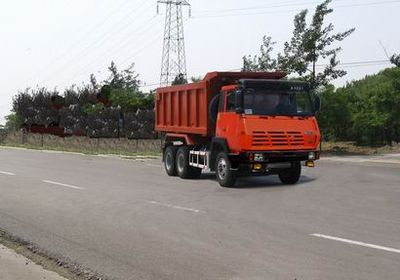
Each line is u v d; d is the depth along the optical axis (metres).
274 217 10.82
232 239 8.95
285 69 31.33
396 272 6.79
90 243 8.98
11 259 7.95
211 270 7.16
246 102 15.38
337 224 9.92
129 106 42.25
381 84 38.12
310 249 8.08
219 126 16.39
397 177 18.11
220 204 12.75
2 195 15.11
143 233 9.66
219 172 16.33
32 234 9.79
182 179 18.92
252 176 17.73
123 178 19.45
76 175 20.81
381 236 8.83
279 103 15.70
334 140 39.19
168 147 20.38
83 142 44.59
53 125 52.06
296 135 15.55
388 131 36.69
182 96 19.14
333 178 17.95
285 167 15.65
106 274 7.16
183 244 8.71
